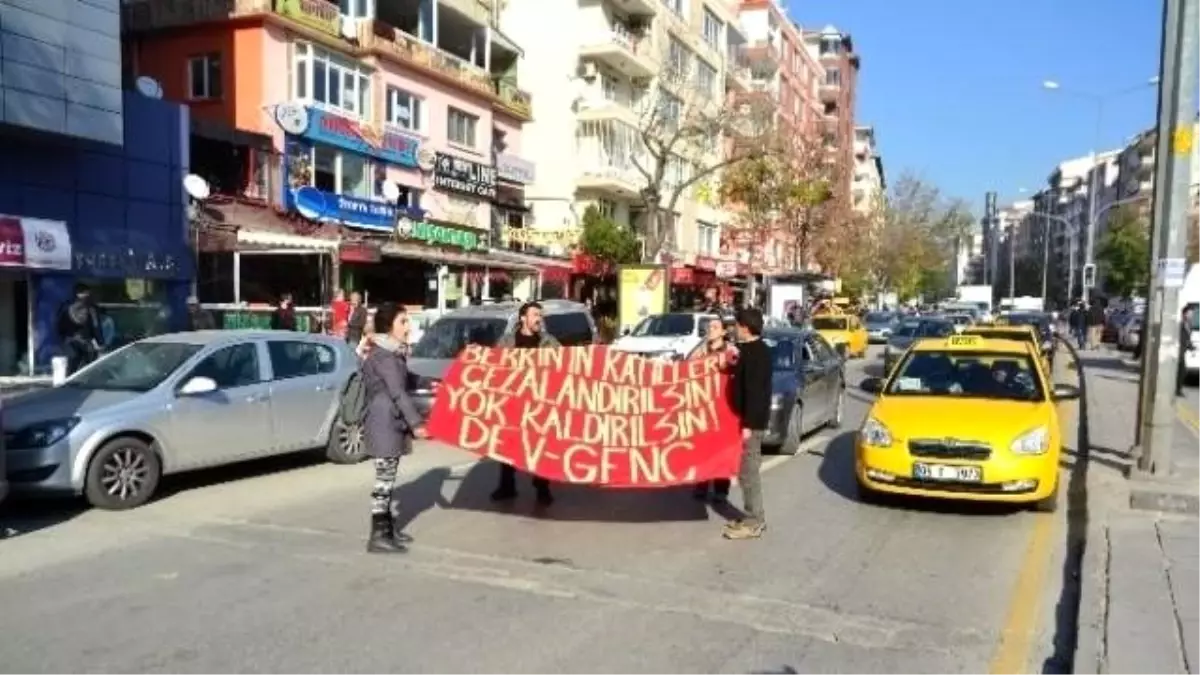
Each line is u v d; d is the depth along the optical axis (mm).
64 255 17812
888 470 8633
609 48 42781
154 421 9062
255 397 10125
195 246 21141
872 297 82125
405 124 31828
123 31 27734
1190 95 9195
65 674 4801
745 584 6391
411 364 14211
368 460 11461
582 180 43312
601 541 7555
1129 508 8344
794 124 62312
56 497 8789
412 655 5051
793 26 74000
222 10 26516
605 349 8328
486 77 36438
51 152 18078
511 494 9172
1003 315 35531
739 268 54469
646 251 39344
